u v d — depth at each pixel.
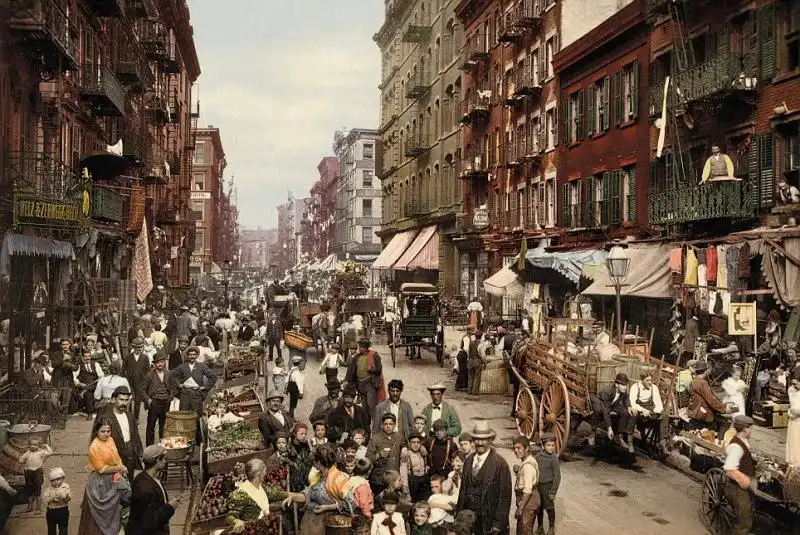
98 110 27.80
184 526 9.37
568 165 31.70
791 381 14.44
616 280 17.02
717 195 19.30
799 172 17.89
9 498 9.27
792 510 8.84
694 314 19.77
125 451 10.02
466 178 45.12
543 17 34.84
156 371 13.09
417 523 7.64
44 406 15.06
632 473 12.62
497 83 41.84
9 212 16.28
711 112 20.94
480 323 36.59
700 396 12.16
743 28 20.09
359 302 32.22
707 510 9.84
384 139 72.25
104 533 7.84
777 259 16.06
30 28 16.81
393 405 10.06
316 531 8.00
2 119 16.81
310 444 9.90
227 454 10.28
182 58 62.47
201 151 90.06
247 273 139.25
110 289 24.75
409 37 56.72
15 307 16.62
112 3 26.91
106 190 23.53
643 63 25.45
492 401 19.36
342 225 102.94
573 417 13.85
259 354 21.17
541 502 9.23
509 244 37.62
